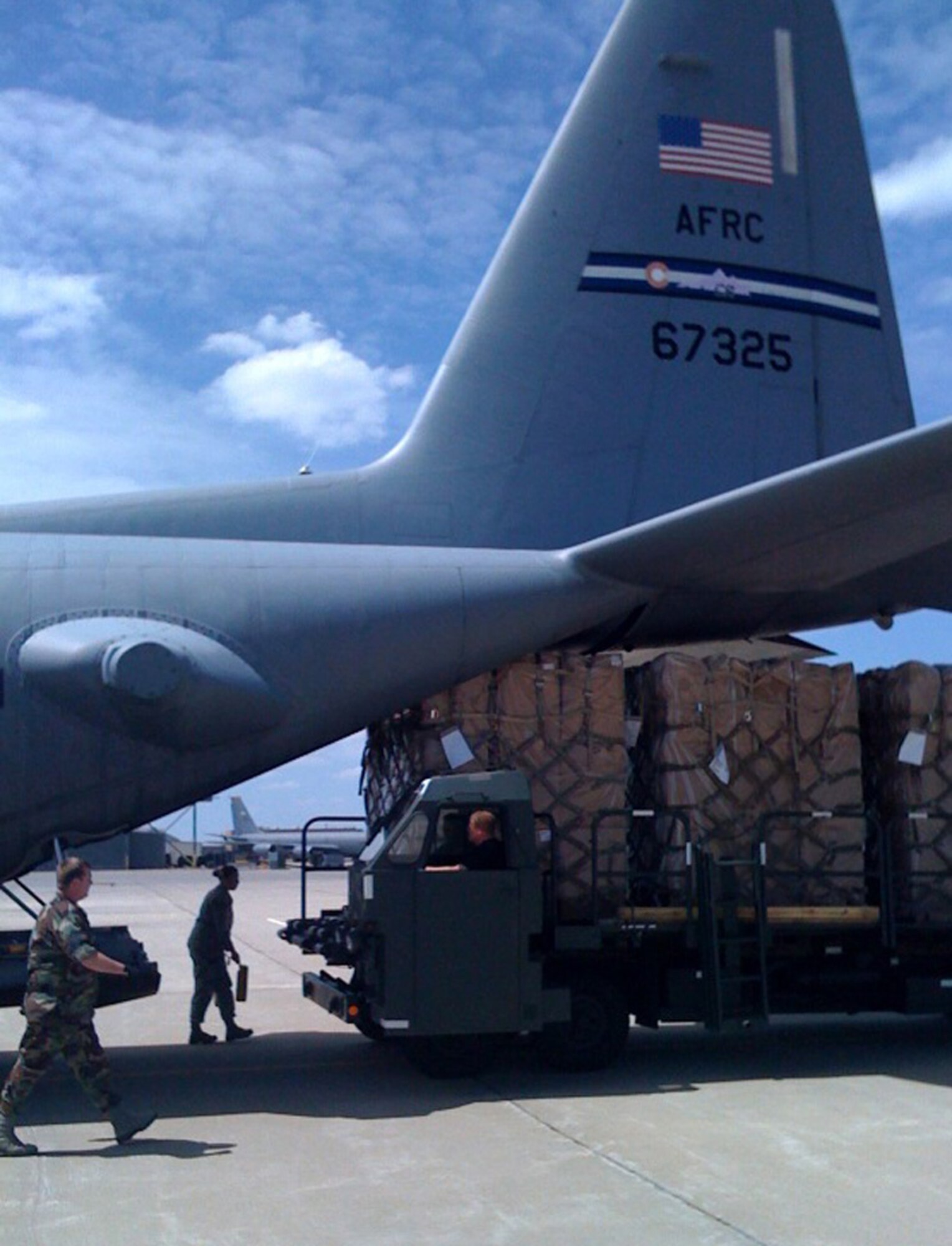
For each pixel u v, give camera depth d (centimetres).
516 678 895
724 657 926
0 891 837
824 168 1057
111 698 769
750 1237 521
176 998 1377
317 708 827
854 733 941
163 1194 588
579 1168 627
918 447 702
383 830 895
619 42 1022
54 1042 663
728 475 988
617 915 877
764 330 1014
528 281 977
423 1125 723
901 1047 988
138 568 817
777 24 1059
